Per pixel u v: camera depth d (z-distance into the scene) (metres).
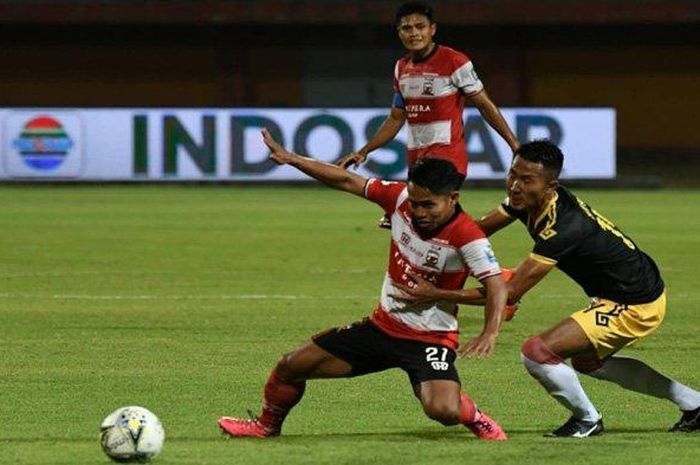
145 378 27.77
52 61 110.81
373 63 110.62
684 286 44.03
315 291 42.47
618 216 70.12
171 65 111.56
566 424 21.94
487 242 20.20
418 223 20.27
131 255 52.16
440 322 20.86
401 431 22.56
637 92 113.62
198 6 104.62
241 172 87.31
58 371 28.50
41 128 85.88
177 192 85.50
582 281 21.97
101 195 82.31
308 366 21.19
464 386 27.19
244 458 19.59
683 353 31.52
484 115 31.84
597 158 88.06
